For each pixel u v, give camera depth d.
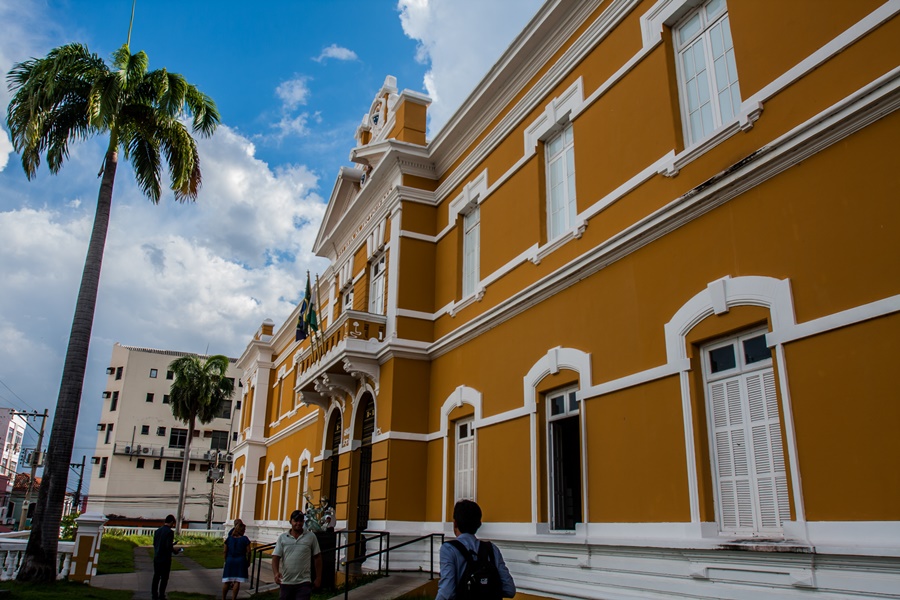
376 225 18.14
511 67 13.27
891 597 5.64
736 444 7.68
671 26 9.76
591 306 10.20
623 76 10.41
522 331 11.95
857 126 6.74
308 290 20.17
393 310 15.67
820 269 6.89
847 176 6.79
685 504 7.96
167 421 68.69
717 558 7.25
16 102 16.25
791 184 7.35
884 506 5.96
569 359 10.46
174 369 49.75
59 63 16.17
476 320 13.27
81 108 16.95
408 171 16.59
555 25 12.14
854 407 6.34
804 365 6.86
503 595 5.31
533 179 12.47
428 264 16.17
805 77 7.46
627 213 9.87
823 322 6.73
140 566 21.94
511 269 12.67
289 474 26.95
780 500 7.10
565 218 11.73
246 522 31.67
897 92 6.38
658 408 8.60
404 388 15.13
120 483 65.44
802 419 6.78
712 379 8.10
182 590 15.92
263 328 34.84
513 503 11.42
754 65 8.16
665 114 9.42
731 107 8.62
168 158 17.97
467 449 13.62
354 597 11.64
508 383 12.16
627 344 9.34
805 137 7.14
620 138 10.26
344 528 16.45
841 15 7.17
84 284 15.74
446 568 5.14
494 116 14.26
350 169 19.92
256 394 33.69
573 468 10.77
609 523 9.11
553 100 12.16
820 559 6.20
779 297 7.21
